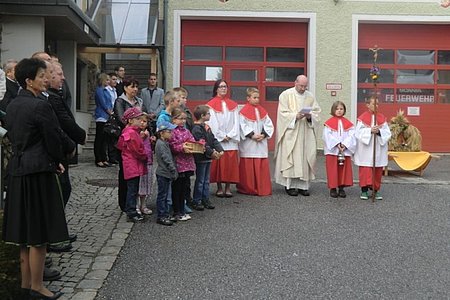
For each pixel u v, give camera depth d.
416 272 5.39
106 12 15.05
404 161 11.35
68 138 4.80
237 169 8.63
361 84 15.61
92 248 5.95
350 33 15.21
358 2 15.21
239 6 15.08
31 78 4.45
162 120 6.92
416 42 15.67
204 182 7.75
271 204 8.19
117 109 7.59
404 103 15.71
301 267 5.49
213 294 4.80
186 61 15.39
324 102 15.24
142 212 7.42
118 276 5.19
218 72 15.45
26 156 4.33
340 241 6.36
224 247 6.09
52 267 5.34
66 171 5.64
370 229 6.88
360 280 5.16
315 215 7.54
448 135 15.77
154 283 5.03
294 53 15.56
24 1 10.28
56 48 12.98
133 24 14.70
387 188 9.66
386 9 15.26
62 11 10.40
